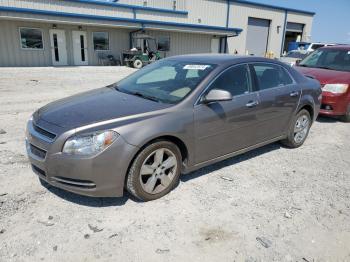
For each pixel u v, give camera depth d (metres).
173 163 3.50
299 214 3.29
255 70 4.40
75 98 4.00
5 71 16.94
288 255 2.67
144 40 25.25
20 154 4.55
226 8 31.92
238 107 4.01
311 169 4.47
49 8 21.72
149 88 4.06
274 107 4.55
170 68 4.38
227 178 4.02
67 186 3.07
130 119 3.17
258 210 3.32
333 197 3.68
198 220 3.10
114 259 2.54
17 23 19.81
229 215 3.21
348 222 3.19
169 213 3.20
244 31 33.78
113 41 24.00
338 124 7.18
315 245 2.82
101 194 3.08
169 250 2.67
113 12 24.64
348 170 4.48
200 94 3.67
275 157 4.88
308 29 39.41
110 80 14.31
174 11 28.12
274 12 35.44
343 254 2.72
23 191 3.50
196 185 3.81
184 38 28.23
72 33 22.05
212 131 3.76
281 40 37.38
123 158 3.05
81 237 2.79
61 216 3.08
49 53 21.47
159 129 3.23
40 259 2.51
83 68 20.39
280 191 3.77
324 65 8.02
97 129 3.01
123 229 2.92
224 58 4.30
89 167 2.96
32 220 3.00
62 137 2.98
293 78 5.04
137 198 3.37
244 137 4.24
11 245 2.65
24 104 8.38
